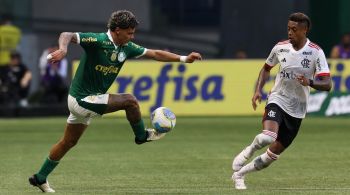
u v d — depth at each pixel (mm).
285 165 34438
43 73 63438
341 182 29266
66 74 67312
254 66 57906
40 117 62156
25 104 62812
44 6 74875
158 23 76500
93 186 28422
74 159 36969
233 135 47969
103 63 24703
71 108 25031
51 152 26109
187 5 76625
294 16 25922
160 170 33031
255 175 31359
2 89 62375
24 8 73750
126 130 51219
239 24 71500
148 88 57750
